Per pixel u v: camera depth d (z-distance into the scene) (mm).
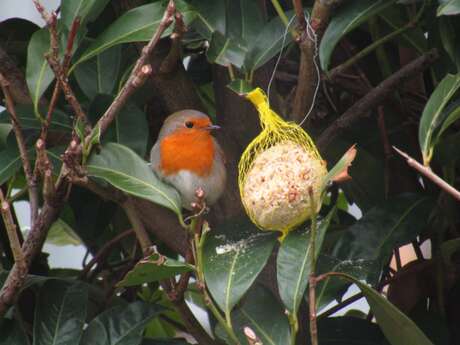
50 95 7336
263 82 6594
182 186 6797
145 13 5777
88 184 5812
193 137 6727
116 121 6355
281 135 5922
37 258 7633
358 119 7035
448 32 5836
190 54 7762
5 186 7805
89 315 7398
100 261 7652
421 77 7332
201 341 5930
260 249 5387
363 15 5742
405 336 5184
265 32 6086
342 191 8500
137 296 7988
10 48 7461
